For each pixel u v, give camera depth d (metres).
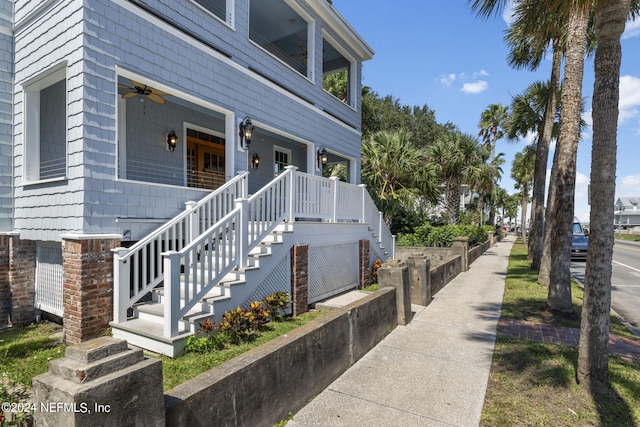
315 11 10.12
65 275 4.99
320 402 3.38
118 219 5.43
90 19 5.14
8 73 6.46
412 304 7.41
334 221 8.15
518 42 11.14
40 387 1.64
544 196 12.71
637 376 3.97
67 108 5.31
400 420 3.11
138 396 1.76
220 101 7.23
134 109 7.84
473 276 11.26
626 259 17.55
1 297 6.22
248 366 2.60
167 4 6.25
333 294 8.09
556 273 6.70
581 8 4.24
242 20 7.91
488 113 34.94
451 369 4.17
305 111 9.93
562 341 5.16
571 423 3.09
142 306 5.18
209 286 4.95
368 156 18.75
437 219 24.69
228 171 7.54
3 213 6.39
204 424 2.20
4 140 6.43
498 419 3.14
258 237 5.89
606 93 3.71
